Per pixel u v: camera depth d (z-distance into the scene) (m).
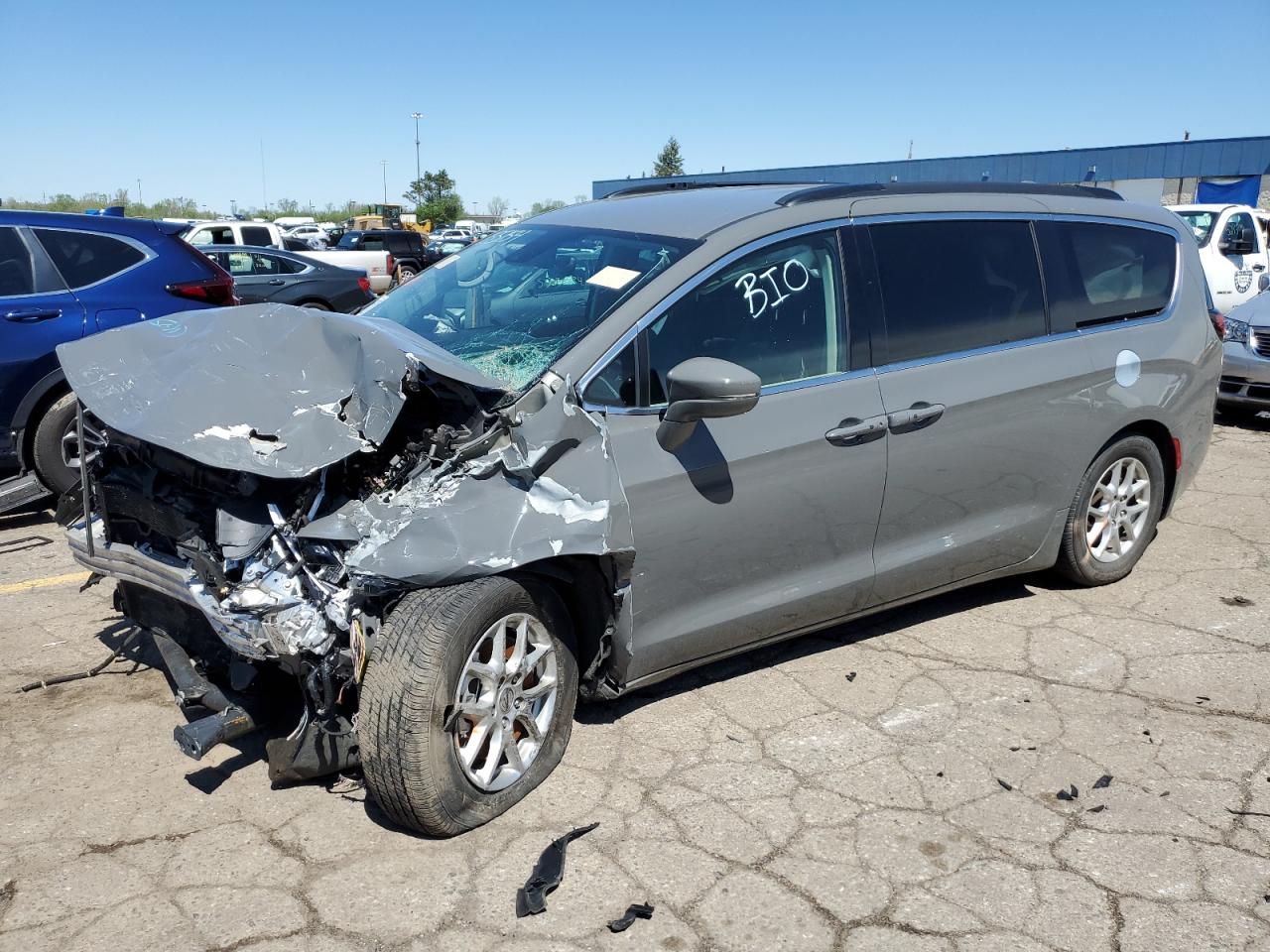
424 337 3.88
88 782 3.40
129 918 2.77
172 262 6.70
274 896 2.86
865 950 2.71
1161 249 5.10
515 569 3.19
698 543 3.56
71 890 2.88
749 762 3.57
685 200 4.26
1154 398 4.89
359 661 2.95
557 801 3.32
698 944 2.72
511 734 3.26
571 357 3.38
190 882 2.92
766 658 4.38
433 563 2.93
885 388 3.98
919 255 4.20
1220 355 5.34
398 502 3.03
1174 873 3.04
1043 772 3.55
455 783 3.04
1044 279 4.56
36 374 6.02
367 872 2.97
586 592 3.45
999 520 4.50
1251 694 4.13
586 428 3.28
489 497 3.09
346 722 3.21
